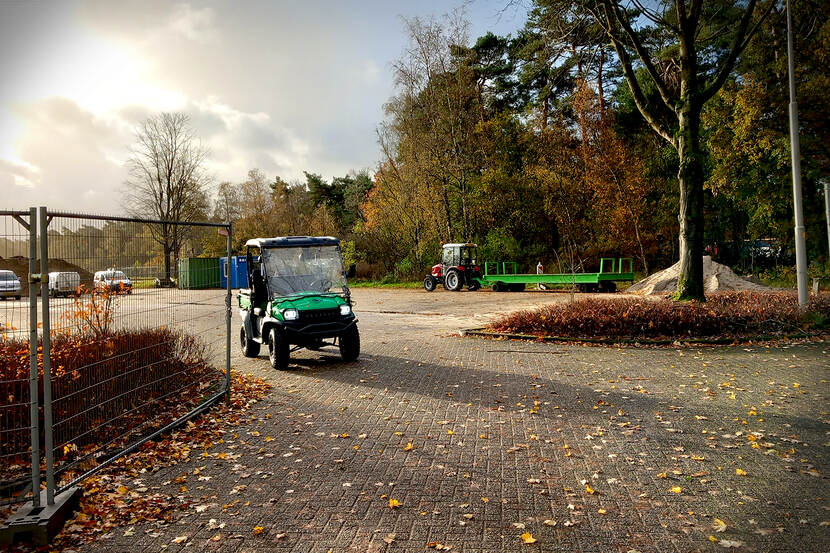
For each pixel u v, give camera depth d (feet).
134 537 12.43
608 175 104.27
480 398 24.11
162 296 21.04
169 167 135.74
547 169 113.80
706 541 11.70
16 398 15.25
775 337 37.19
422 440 18.71
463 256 98.12
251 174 188.65
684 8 49.47
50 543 12.21
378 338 43.14
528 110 119.24
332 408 23.07
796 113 44.09
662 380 26.78
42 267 13.26
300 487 15.01
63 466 14.96
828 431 18.65
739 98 79.66
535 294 85.51
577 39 56.85
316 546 11.85
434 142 116.16
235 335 45.29
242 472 16.16
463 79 116.16
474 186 119.03
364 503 13.92
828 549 11.26
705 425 19.66
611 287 83.87
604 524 12.57
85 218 16.60
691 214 48.60
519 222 119.55
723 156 85.35
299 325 30.96
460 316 58.49
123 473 16.14
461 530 12.40
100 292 17.57
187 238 22.66
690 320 38.22
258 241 32.89
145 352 19.92
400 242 132.46
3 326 15.23
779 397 23.16
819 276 80.84
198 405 22.94
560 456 16.97
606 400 23.31
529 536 11.92
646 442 18.03
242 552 11.66
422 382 27.45
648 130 110.52
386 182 129.29
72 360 16.49
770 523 12.41
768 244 101.60
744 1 59.62
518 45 122.31
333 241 33.91
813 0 73.97
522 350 36.06
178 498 14.44
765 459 16.26
